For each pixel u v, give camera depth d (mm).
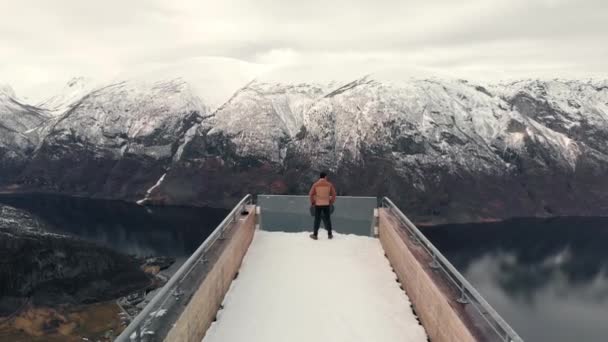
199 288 6098
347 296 7930
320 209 11391
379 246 10930
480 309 5121
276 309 7383
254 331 6625
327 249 10656
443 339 5641
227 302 7633
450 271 5938
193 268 6926
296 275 8938
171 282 5145
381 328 6781
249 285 8414
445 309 5582
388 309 7438
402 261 8469
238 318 7043
